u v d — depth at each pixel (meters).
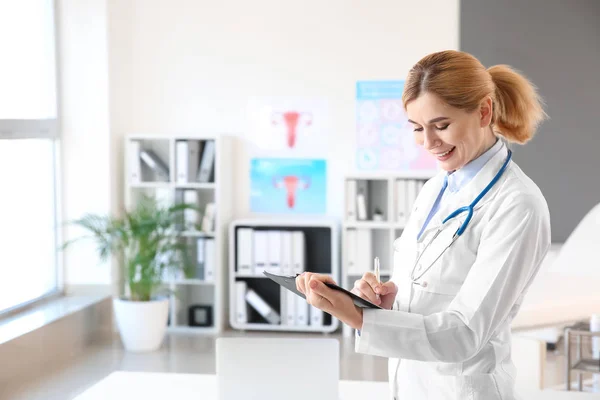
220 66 6.62
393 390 1.98
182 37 6.62
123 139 6.56
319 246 6.55
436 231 1.91
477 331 1.66
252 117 6.62
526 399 3.12
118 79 6.46
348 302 1.69
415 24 6.41
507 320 1.85
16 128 5.56
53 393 4.79
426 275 1.89
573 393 3.21
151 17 6.64
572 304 4.62
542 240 1.76
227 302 6.66
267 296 6.61
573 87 6.18
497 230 1.75
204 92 6.65
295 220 6.44
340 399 2.86
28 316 5.54
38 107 6.02
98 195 6.29
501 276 1.69
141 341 5.85
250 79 6.61
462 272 1.85
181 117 6.67
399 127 6.49
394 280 2.07
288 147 6.62
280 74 6.57
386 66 6.46
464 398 1.80
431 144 1.79
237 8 6.57
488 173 1.87
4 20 5.54
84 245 6.30
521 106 1.88
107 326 6.32
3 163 5.51
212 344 6.09
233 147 6.68
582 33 6.16
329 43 6.51
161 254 5.98
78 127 6.29
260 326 6.42
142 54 6.66
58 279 6.32
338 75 6.52
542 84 6.22
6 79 5.55
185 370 5.36
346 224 6.27
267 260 6.38
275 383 2.44
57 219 6.30
